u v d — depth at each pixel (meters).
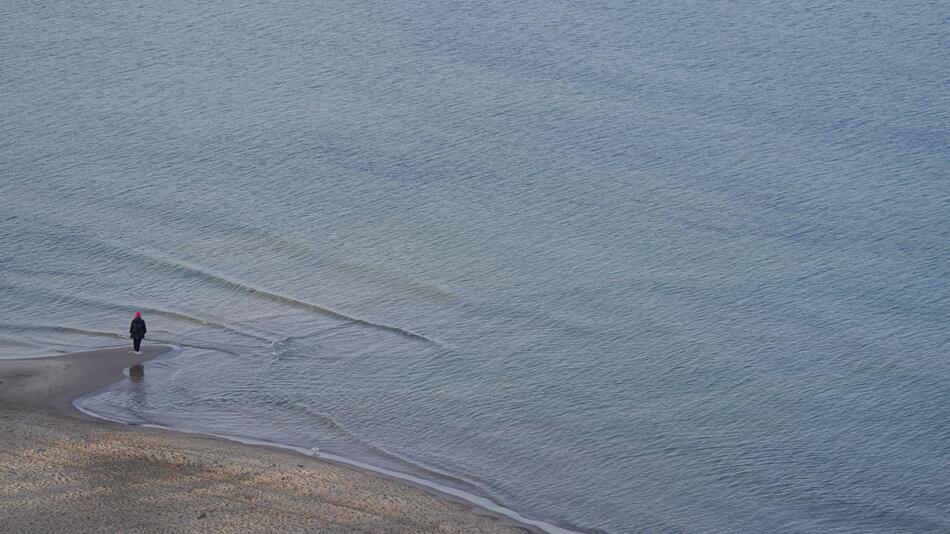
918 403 43.22
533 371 46.06
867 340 48.16
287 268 56.34
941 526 35.59
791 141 71.50
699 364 46.50
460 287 54.16
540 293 53.31
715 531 34.97
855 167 67.12
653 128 74.19
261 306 52.31
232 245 58.91
